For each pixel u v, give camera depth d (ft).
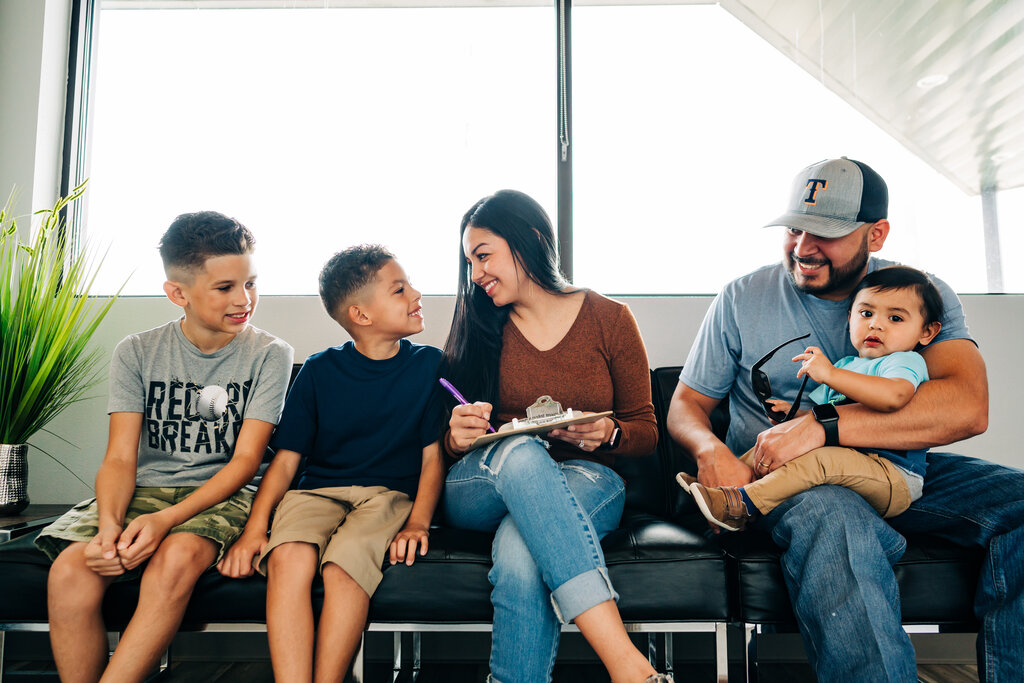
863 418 3.91
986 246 6.61
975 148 6.72
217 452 4.34
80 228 6.50
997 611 3.51
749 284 4.94
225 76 6.66
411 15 6.72
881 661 3.18
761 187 6.59
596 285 6.47
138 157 6.59
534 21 6.76
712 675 5.29
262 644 5.63
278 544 3.55
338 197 6.51
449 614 3.67
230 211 6.52
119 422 4.18
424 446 4.43
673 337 6.22
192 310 4.35
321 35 6.68
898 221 6.61
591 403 4.40
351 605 3.46
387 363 4.56
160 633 3.40
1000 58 6.76
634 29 6.73
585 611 3.09
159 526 3.57
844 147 6.66
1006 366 6.09
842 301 4.64
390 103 6.63
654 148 6.60
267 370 4.44
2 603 3.66
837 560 3.40
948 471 4.08
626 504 5.08
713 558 3.72
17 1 6.40
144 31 6.73
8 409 4.99
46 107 6.39
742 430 4.75
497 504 3.77
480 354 4.48
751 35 6.73
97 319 5.40
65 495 5.98
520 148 6.61
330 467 4.45
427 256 6.47
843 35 6.76
